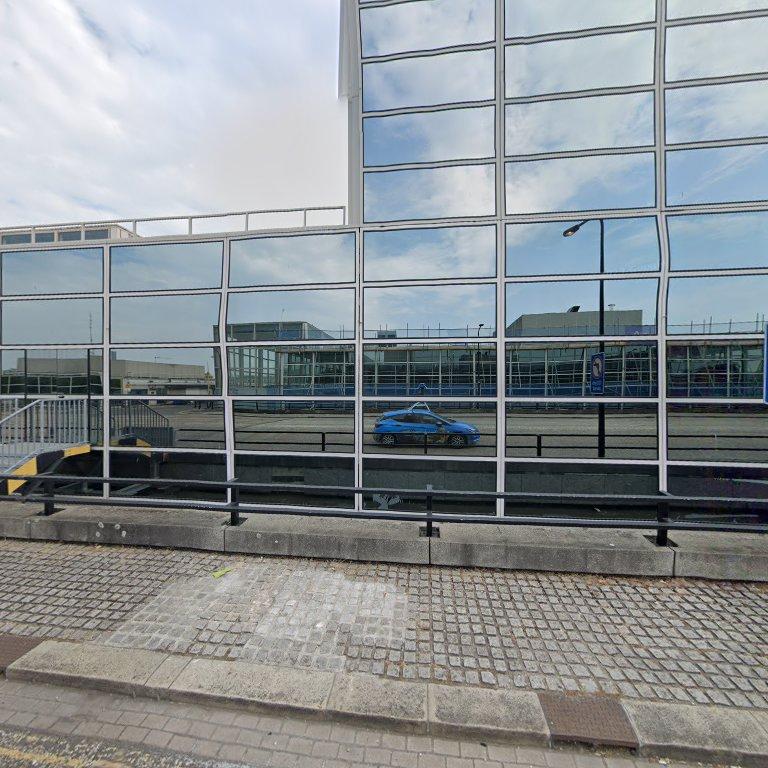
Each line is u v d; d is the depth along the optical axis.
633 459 5.65
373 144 6.11
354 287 6.16
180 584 3.69
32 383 6.99
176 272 6.62
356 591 3.58
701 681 2.55
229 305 6.48
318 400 6.24
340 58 6.92
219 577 3.82
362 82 6.08
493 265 5.86
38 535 4.63
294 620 3.15
